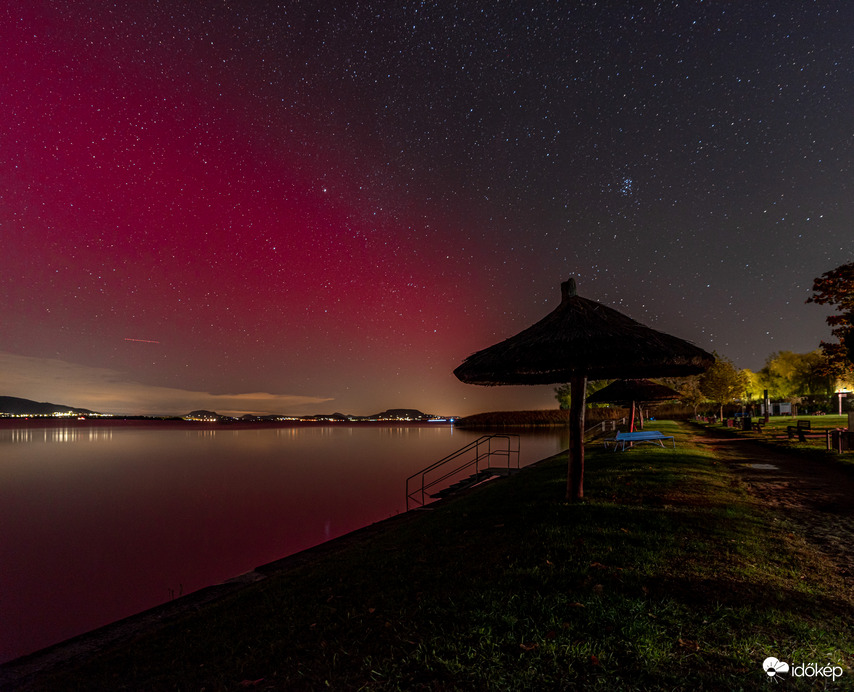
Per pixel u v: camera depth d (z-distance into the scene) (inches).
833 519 298.2
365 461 1836.9
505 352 308.3
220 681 142.9
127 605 446.0
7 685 172.4
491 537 259.6
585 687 120.6
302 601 203.5
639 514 275.7
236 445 3120.1
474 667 131.1
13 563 605.0
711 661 130.3
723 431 1170.0
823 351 697.6
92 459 2156.7
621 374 360.5
